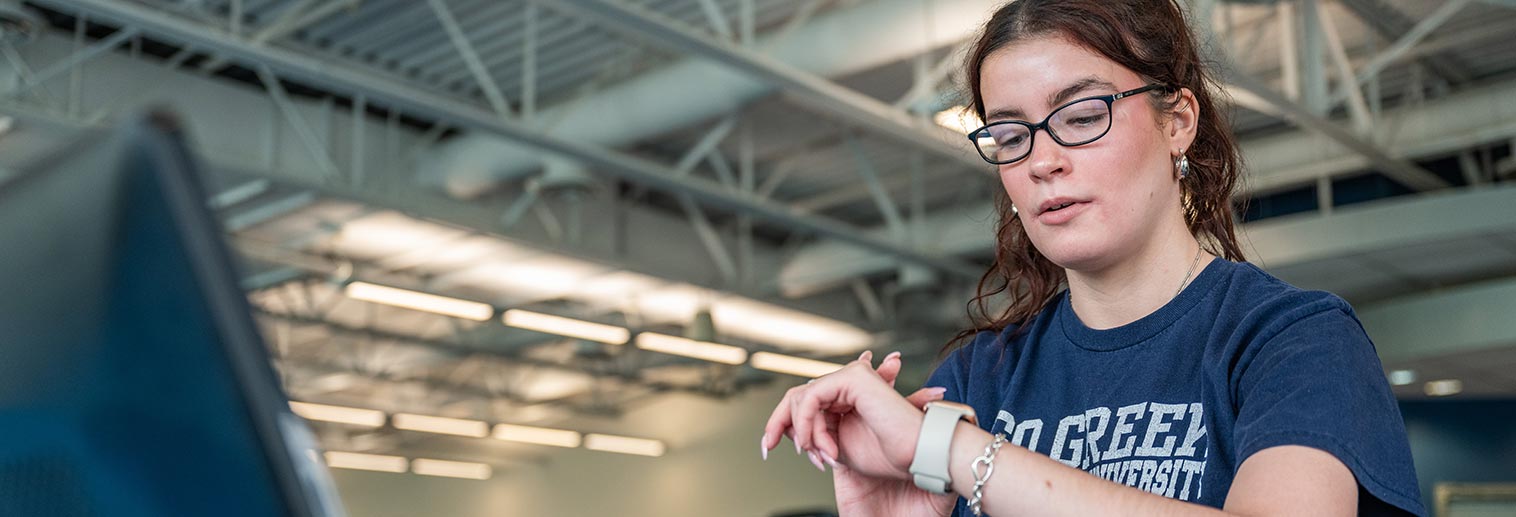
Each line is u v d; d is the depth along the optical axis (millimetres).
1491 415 13414
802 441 891
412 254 11695
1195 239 1104
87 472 243
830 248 12617
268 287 12266
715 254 12172
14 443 247
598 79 8891
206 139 9125
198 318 238
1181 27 1050
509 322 12273
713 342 12469
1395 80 9664
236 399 237
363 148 9922
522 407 19484
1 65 8234
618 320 13430
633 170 8781
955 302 13172
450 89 9680
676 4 7828
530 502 21234
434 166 10203
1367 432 806
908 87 9469
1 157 8438
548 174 9570
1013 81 1003
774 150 10922
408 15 8398
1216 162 1110
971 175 11312
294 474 240
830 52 7477
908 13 7141
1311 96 7805
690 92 8273
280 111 9562
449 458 22078
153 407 239
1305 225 9719
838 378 895
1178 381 995
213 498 237
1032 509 788
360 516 23031
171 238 242
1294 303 922
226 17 8211
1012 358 1151
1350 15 8469
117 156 248
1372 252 9594
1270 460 793
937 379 1226
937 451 833
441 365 16562
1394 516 800
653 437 19469
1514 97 9039
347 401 18266
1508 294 10406
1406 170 9617
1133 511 762
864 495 956
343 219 10711
